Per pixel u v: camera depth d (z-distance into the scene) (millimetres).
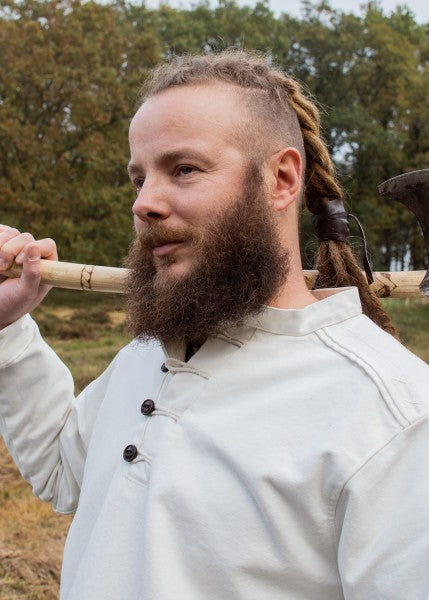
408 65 47250
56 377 1714
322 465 1114
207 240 1229
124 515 1261
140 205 1249
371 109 47938
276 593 1130
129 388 1485
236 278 1231
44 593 4234
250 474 1146
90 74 29516
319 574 1118
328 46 47156
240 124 1263
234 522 1146
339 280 1500
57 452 1699
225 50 1480
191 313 1243
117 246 29469
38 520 5352
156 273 1293
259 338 1295
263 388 1248
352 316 1305
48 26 29406
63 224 28109
